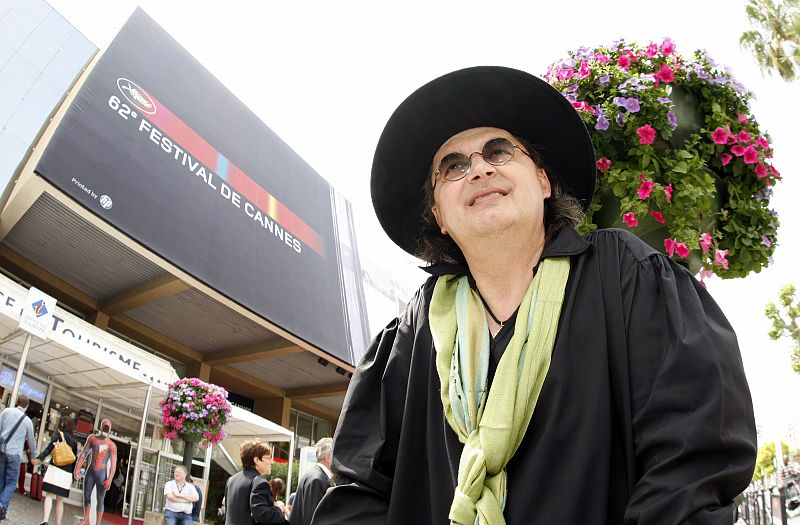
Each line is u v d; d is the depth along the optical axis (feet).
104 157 51.21
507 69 4.66
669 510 2.80
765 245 6.45
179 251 54.13
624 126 6.07
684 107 6.39
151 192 54.90
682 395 3.11
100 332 27.22
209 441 31.71
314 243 84.69
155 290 55.83
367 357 5.15
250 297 61.26
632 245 4.01
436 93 4.84
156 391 32.32
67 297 57.47
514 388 3.57
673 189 5.98
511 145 4.70
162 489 36.47
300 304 70.54
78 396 37.83
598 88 6.35
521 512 3.28
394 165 5.28
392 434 4.55
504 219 4.26
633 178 5.92
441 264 4.94
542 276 4.01
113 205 48.75
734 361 3.20
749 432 3.03
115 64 61.57
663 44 6.49
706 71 6.51
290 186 88.07
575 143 4.91
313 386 82.99
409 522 4.10
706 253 6.16
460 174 4.69
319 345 69.05
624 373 3.52
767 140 6.53
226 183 70.38
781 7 18.81
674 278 3.66
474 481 3.35
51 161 44.88
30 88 51.62
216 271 58.08
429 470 4.06
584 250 4.02
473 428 3.70
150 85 66.23
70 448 26.16
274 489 22.47
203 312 62.59
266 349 68.03
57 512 25.27
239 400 82.89
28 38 54.90
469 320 4.25
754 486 41.88
